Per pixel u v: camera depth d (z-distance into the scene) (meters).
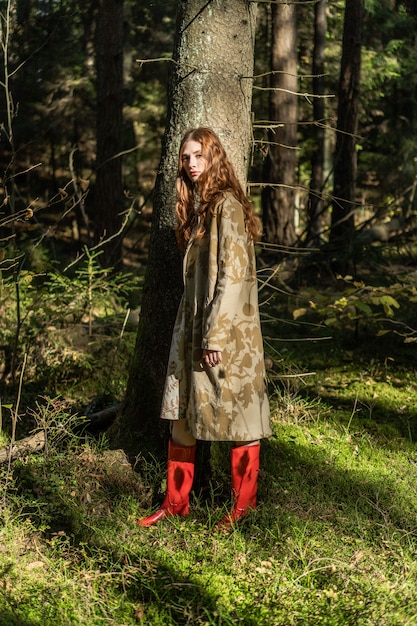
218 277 3.49
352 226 10.52
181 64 3.91
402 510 3.92
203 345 3.49
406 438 5.13
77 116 14.48
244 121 4.04
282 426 5.04
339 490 4.15
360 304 5.35
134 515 3.73
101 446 4.31
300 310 5.39
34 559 3.38
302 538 3.53
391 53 15.48
